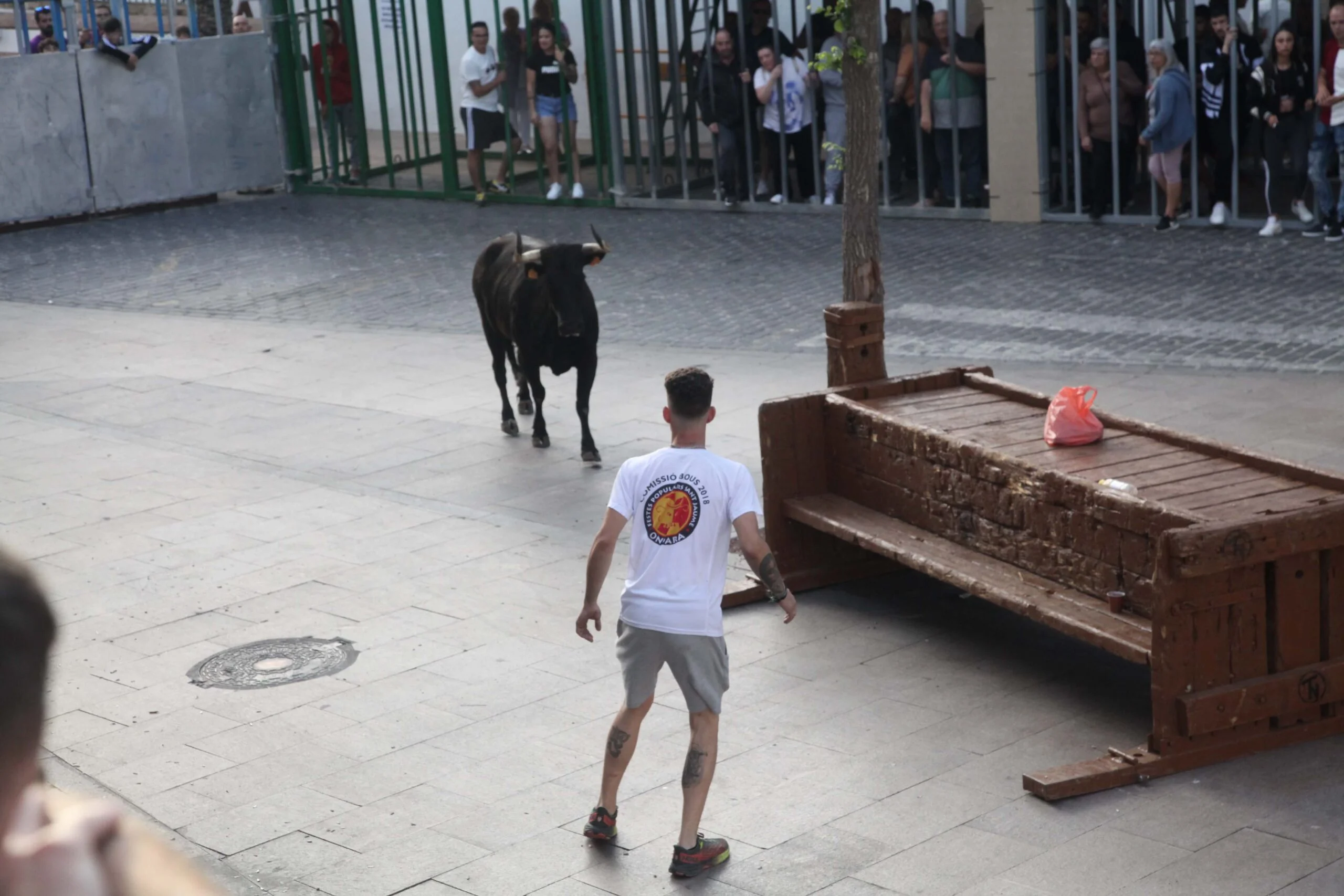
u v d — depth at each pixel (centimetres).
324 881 650
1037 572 817
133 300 2067
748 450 1277
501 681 862
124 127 2717
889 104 2302
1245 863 617
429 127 2966
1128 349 1503
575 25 2752
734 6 2522
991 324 1644
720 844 645
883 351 1009
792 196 2480
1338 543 705
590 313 1246
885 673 850
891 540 890
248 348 1770
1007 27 2139
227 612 988
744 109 2414
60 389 1612
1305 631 714
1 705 119
